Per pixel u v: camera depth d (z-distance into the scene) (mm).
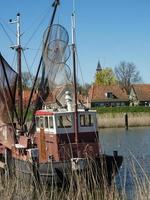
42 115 23125
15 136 24484
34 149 22562
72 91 22750
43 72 24062
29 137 23938
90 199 17156
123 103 128625
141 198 15250
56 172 20469
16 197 15898
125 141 50938
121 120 76688
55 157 21984
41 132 23344
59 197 18281
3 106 24516
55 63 23188
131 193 18844
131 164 17531
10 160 23672
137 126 77938
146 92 136250
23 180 18312
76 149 21844
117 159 21828
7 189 16062
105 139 53781
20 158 22672
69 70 22812
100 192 18078
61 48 23016
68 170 20344
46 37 23453
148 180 15562
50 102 24094
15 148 23953
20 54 26469
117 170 21641
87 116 22469
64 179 20312
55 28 23188
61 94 23344
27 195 16172
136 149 41344
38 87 24766
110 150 40562
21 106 26062
